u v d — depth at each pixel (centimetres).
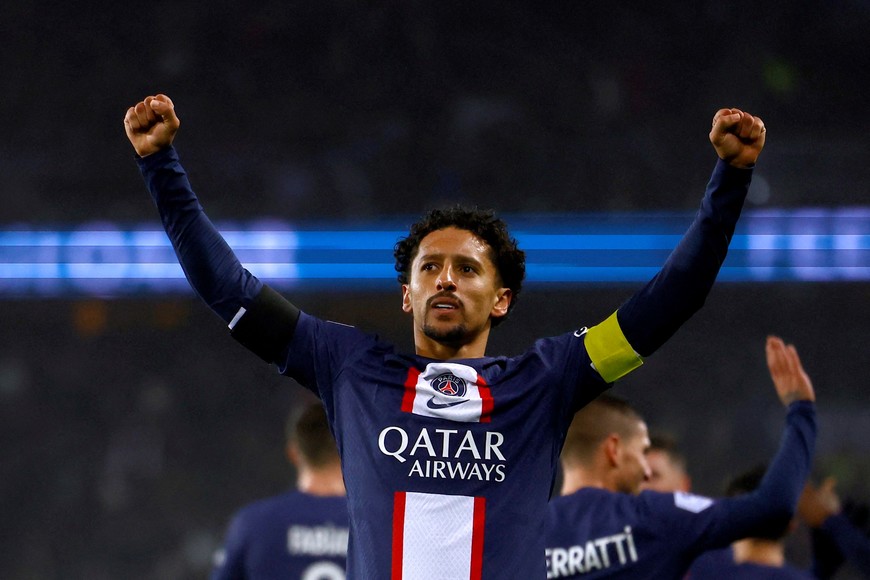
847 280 5153
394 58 5734
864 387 5250
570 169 5544
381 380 991
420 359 1002
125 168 5572
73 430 5303
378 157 5612
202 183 5556
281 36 5772
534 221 5144
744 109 5641
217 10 5772
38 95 5634
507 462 954
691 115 5634
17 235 5166
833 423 5194
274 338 1025
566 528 1377
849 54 5697
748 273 5141
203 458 5266
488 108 5666
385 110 5681
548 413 985
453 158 5584
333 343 1026
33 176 5525
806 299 5334
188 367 5388
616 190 5506
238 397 5362
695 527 1330
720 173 1018
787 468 1347
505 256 1070
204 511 5166
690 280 1002
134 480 5219
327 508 1659
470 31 5747
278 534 1641
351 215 5497
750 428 5112
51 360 5369
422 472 946
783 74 5706
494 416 969
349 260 5150
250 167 5591
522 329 5188
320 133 5644
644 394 5216
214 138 5634
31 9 5700
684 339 5300
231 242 5128
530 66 5712
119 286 5153
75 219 5444
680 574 1341
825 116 5647
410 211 5534
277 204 5512
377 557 929
